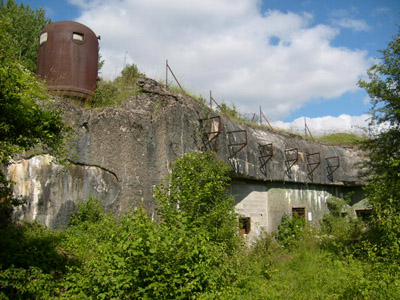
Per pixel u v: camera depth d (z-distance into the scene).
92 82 9.68
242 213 11.44
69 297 4.62
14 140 4.15
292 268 8.24
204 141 9.22
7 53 4.13
